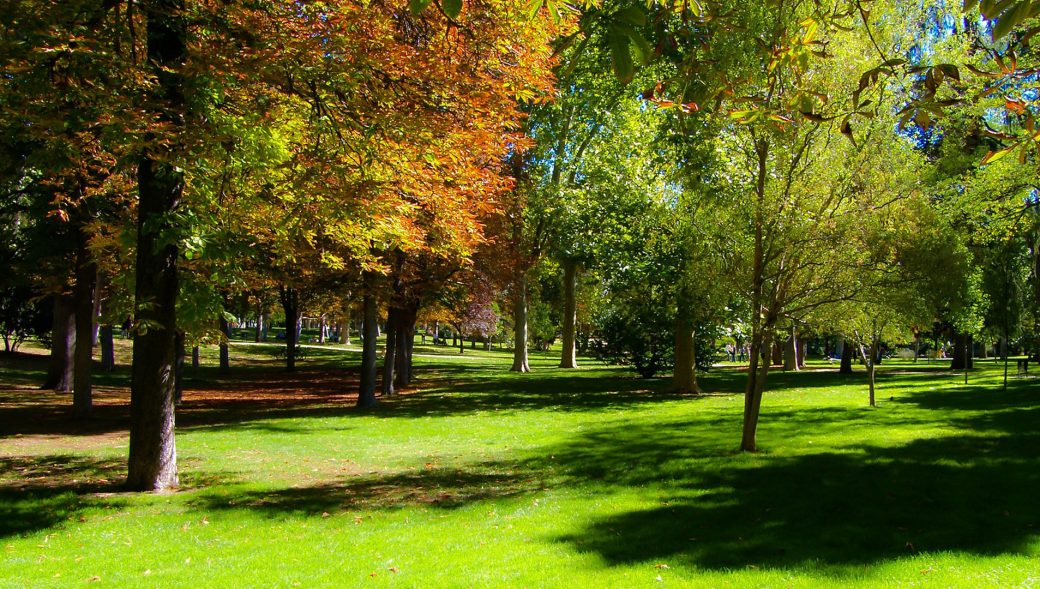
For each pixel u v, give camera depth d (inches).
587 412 697.6
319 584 217.3
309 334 3644.2
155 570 235.3
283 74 320.8
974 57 470.9
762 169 410.9
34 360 1283.2
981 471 339.0
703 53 146.2
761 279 417.1
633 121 972.6
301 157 353.4
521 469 426.6
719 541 253.0
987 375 1042.7
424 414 729.6
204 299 343.0
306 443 540.4
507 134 418.9
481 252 849.5
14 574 230.8
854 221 383.6
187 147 298.0
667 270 714.2
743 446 430.0
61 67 287.1
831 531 259.0
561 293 2222.0
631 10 82.1
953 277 407.2
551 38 344.5
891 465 361.4
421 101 334.6
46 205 607.2
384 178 372.5
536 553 246.8
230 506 337.7
